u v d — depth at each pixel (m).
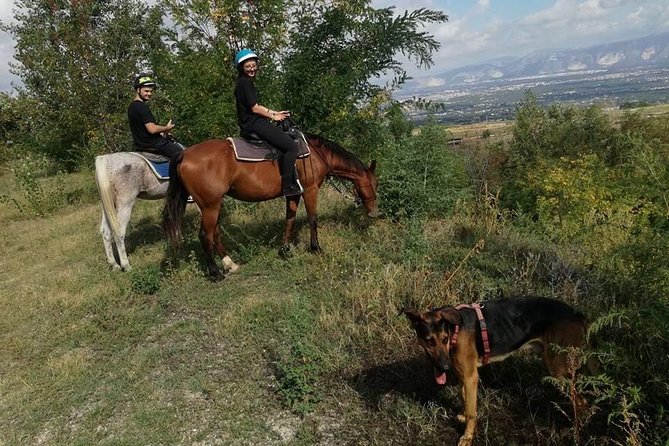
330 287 6.13
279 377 4.66
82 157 18.42
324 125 10.27
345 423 3.98
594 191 8.02
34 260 9.26
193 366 5.09
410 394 4.18
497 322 3.52
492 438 3.61
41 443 4.30
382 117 10.83
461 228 7.52
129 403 4.64
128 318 6.21
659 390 3.44
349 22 10.06
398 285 5.70
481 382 4.11
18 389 5.10
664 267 3.78
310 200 7.17
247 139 6.72
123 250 7.74
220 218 9.46
